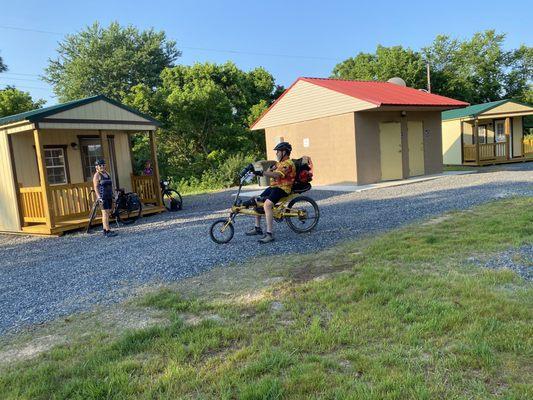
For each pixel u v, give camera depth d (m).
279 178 6.91
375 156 15.92
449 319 3.53
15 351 3.72
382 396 2.60
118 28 41.97
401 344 3.25
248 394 2.70
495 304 3.77
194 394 2.81
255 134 29.91
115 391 2.87
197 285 5.08
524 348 3.03
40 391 2.96
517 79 40.09
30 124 10.16
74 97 39.91
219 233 7.25
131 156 14.38
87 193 11.36
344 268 5.23
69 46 43.03
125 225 10.95
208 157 26.55
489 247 5.65
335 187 15.47
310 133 17.39
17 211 11.02
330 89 16.14
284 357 3.14
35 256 8.04
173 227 9.77
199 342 3.48
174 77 30.36
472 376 2.77
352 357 3.10
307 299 4.30
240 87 31.38
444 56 41.25
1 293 5.55
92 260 6.98
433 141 17.80
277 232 7.76
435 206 9.26
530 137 26.23
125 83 40.59
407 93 17.98
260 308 4.15
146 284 5.28
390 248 5.91
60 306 4.77
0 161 11.16
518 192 10.29
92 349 3.56
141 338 3.66
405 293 4.23
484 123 23.78
